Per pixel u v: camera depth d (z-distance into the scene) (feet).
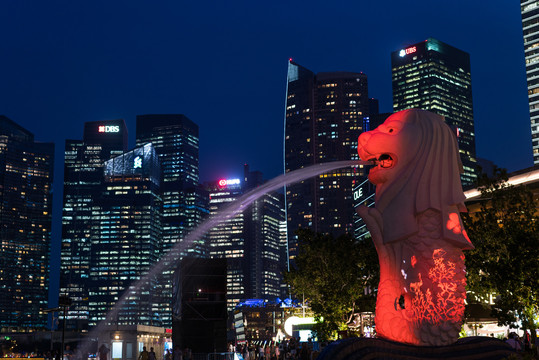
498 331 152.87
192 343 169.48
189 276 171.32
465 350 56.85
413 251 59.06
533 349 93.76
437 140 60.85
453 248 59.26
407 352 55.62
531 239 107.24
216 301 171.83
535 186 200.75
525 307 107.34
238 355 173.06
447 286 58.08
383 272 59.98
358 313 177.06
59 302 150.82
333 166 92.02
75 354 215.72
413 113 61.87
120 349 229.45
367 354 53.57
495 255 115.85
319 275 169.07
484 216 123.03
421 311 57.72
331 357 52.80
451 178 60.49
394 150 60.29
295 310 312.50
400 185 60.18
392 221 59.62
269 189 106.32
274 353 229.66
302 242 176.55
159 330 258.78
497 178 123.65
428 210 59.41
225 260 173.88
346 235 172.45
